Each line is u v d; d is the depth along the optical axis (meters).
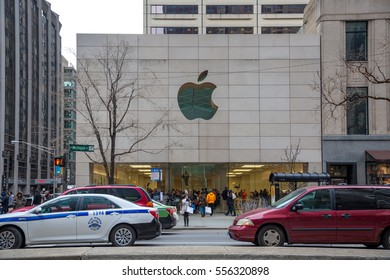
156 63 33.53
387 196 12.80
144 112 33.25
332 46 33.50
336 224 12.57
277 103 33.56
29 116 74.69
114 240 13.07
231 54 33.81
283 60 33.72
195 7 77.88
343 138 33.00
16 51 69.31
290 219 12.64
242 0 78.19
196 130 33.50
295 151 32.78
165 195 31.02
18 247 12.81
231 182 33.38
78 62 32.38
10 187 65.62
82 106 32.59
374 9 33.12
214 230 22.09
